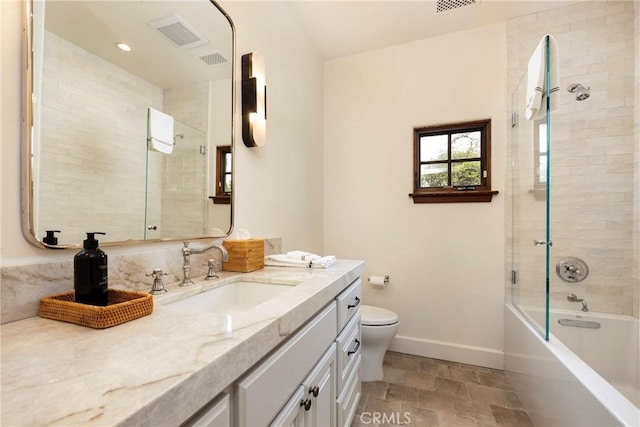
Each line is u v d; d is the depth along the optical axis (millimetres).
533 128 1624
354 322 1408
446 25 2129
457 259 2176
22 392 368
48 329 584
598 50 1882
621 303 1833
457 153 2238
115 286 833
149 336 551
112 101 867
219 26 1303
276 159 1790
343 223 2510
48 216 698
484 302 2098
